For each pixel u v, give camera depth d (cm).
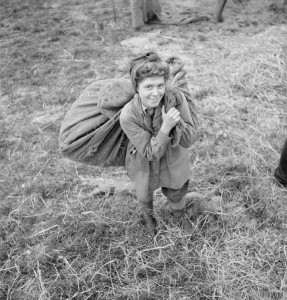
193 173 387
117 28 693
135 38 654
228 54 581
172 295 285
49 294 294
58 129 461
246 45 592
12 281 305
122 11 756
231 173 383
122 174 397
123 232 334
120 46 634
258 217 340
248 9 712
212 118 456
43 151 431
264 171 384
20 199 376
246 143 418
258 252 310
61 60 608
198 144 421
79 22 726
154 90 224
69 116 265
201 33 648
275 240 317
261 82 508
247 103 480
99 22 718
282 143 413
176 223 334
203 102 487
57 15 759
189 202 352
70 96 519
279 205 347
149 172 270
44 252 321
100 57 609
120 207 356
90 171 403
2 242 332
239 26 661
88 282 299
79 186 387
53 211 361
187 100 264
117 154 279
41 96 525
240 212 343
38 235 338
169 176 274
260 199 352
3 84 558
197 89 510
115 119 253
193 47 611
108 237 330
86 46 640
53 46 651
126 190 372
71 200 372
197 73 545
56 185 387
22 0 841
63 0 830
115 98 248
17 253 325
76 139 263
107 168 405
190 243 321
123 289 293
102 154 275
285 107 470
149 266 305
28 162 417
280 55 554
